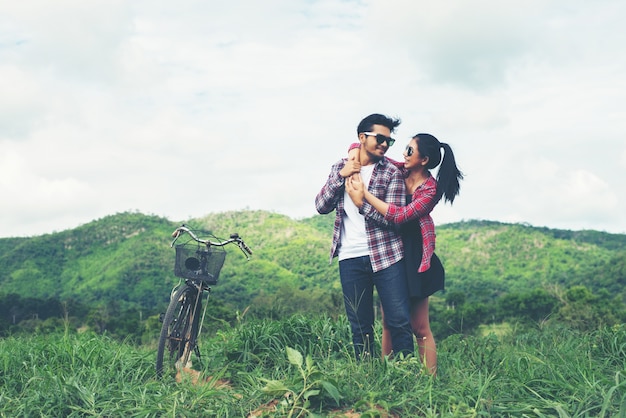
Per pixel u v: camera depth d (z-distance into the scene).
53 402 3.77
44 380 4.16
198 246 4.78
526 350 5.22
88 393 3.81
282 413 3.36
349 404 3.55
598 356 4.98
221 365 4.73
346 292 4.50
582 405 3.36
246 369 4.69
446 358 5.16
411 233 4.36
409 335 4.29
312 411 3.41
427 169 4.39
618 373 3.59
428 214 4.32
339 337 5.30
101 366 4.61
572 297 85.81
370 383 3.78
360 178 4.27
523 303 84.50
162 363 4.45
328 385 3.43
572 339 5.72
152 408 3.52
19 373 4.45
